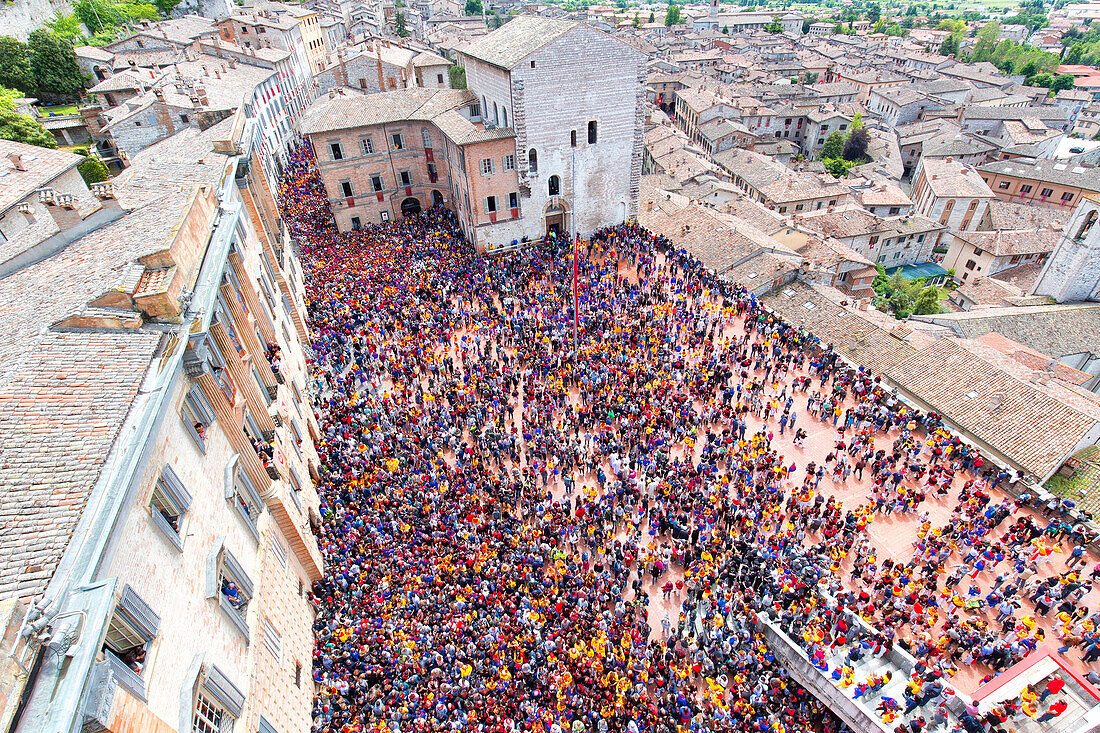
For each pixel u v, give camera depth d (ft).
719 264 183.21
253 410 84.02
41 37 228.84
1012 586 85.05
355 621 83.92
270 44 332.39
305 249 199.11
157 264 63.10
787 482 111.14
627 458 112.78
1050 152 347.56
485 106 209.36
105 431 46.73
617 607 87.10
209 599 56.59
